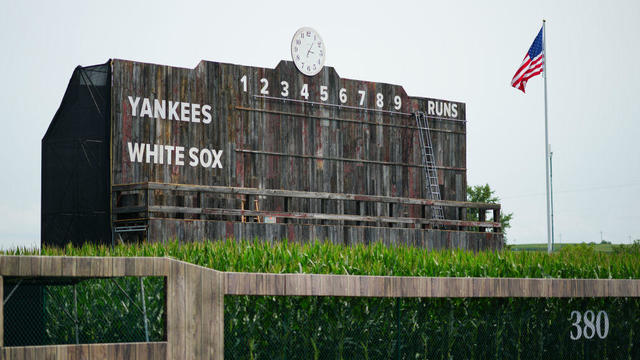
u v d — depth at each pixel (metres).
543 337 13.20
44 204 20.36
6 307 12.81
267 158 22.75
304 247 13.95
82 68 20.42
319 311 11.41
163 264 8.88
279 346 11.18
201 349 9.02
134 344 8.66
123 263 8.72
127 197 19.91
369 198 22.09
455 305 12.59
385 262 13.63
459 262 13.92
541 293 11.24
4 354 8.09
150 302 12.88
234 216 21.69
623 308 13.49
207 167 21.58
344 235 21.47
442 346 12.34
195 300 9.02
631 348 13.55
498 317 12.67
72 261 8.52
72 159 20.23
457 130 27.30
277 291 9.49
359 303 11.70
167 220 18.50
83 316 14.20
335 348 11.48
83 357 8.43
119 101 20.17
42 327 12.98
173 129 21.08
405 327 12.16
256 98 22.69
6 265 8.27
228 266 12.60
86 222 19.95
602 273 14.80
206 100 21.73
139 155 20.39
